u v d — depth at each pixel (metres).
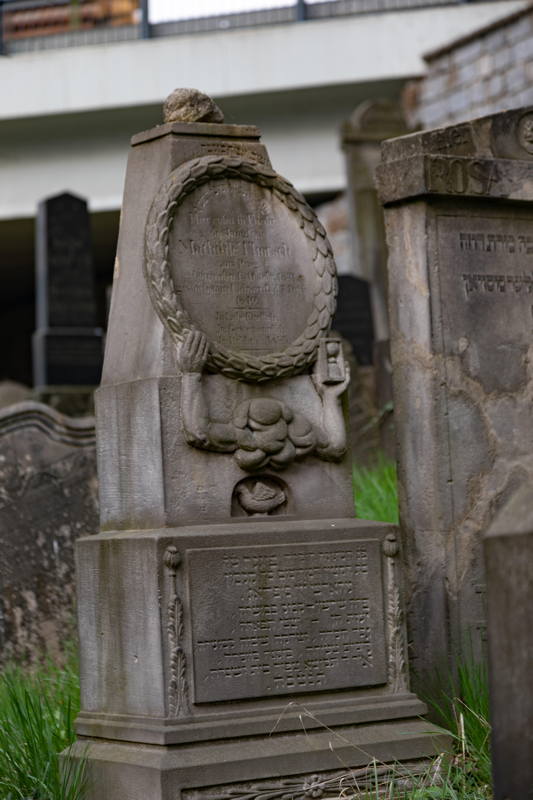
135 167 7.59
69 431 10.41
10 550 10.05
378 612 7.35
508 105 22.08
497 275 8.19
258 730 6.90
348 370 7.56
